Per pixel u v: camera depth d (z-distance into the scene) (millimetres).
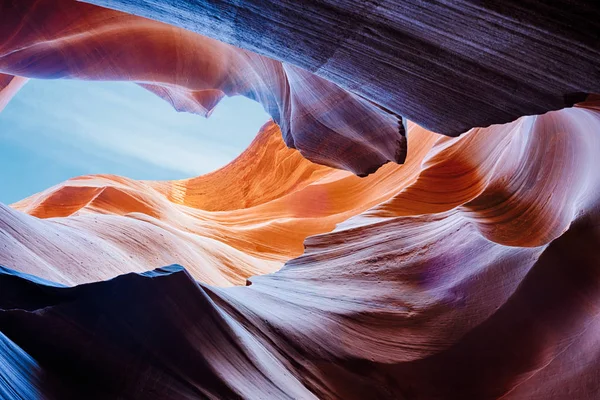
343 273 7055
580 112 5121
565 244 5059
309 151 7137
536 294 5152
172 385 2795
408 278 6621
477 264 5980
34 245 5770
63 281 5352
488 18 1702
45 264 5414
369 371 5016
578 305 4934
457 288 5930
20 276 2709
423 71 2236
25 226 6078
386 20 1953
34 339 2410
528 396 5000
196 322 3188
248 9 2119
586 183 5602
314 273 7199
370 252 7453
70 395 2264
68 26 8031
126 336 2717
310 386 4422
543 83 1955
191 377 2926
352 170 6930
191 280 3281
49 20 7762
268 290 6230
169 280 3078
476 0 1631
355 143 6191
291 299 5984
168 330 2932
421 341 5469
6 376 1807
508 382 5148
